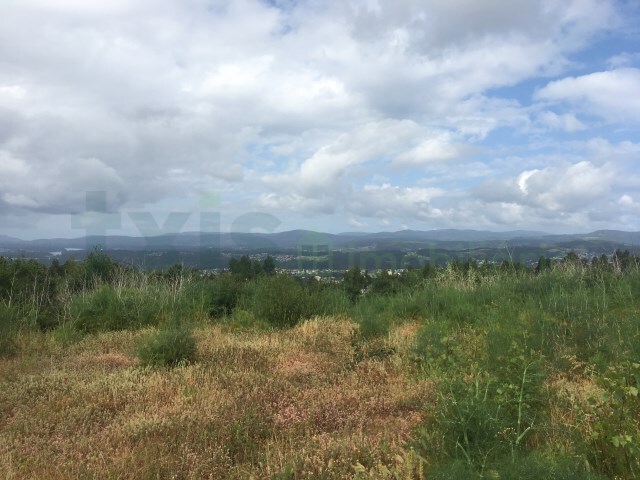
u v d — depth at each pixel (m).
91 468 4.59
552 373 6.94
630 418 4.53
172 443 5.18
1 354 9.16
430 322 10.67
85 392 6.68
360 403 6.32
